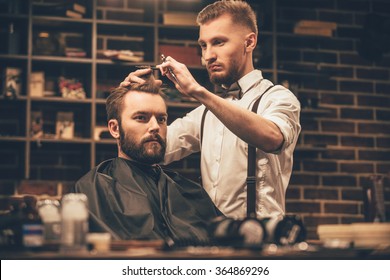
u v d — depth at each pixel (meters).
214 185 2.79
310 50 6.02
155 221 2.48
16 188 5.38
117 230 2.39
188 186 2.66
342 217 5.90
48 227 1.88
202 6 5.80
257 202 2.71
